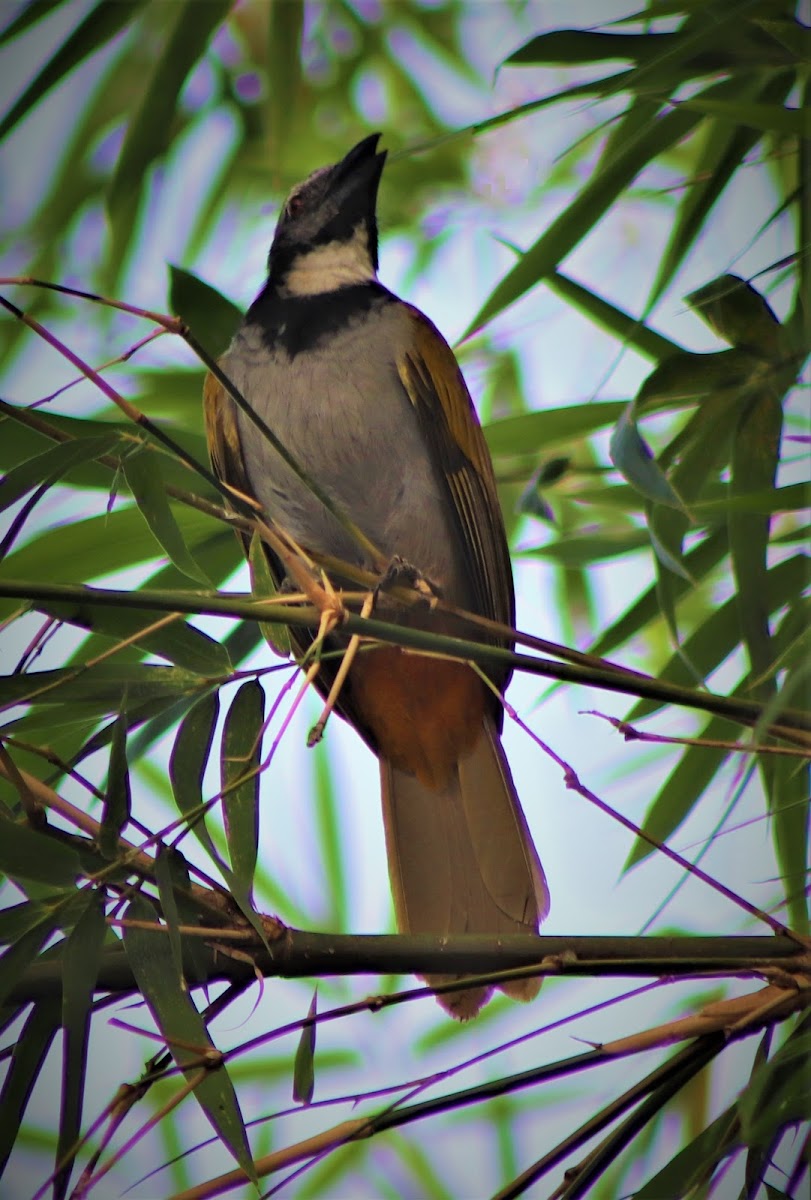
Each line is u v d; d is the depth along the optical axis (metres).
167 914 4.16
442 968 4.56
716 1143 4.60
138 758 5.91
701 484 5.53
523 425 7.09
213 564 6.75
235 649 6.55
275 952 4.50
